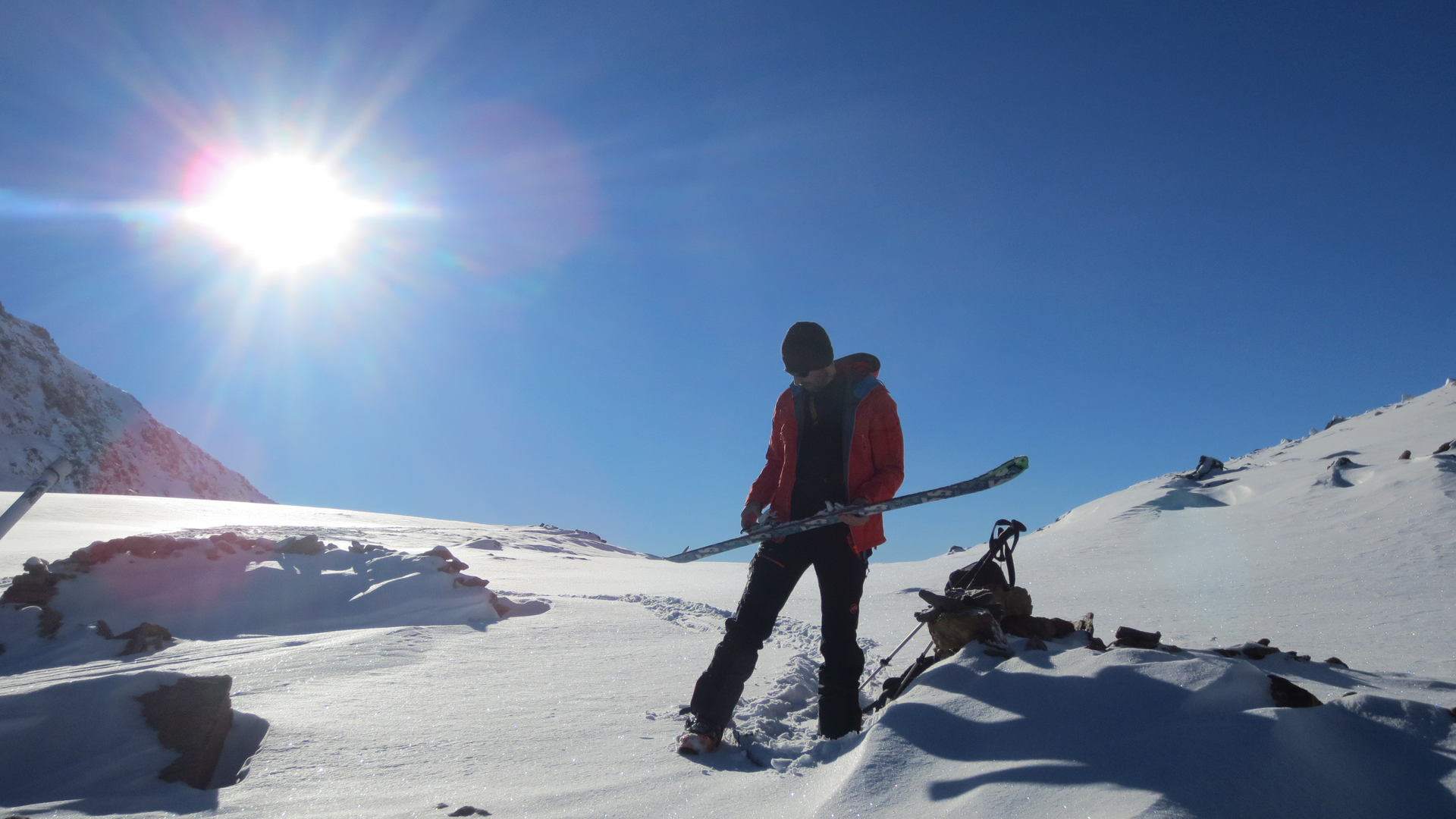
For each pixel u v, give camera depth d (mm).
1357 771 1530
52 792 1831
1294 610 4723
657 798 1871
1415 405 17281
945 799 1624
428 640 3963
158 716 2059
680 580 9391
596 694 3016
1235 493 13156
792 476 2705
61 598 4418
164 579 4773
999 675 2111
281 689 2898
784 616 5414
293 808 1772
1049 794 1532
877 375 2768
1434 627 3928
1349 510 9070
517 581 7906
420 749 2238
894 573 10289
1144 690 1865
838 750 2121
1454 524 7164
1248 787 1440
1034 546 11844
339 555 5387
